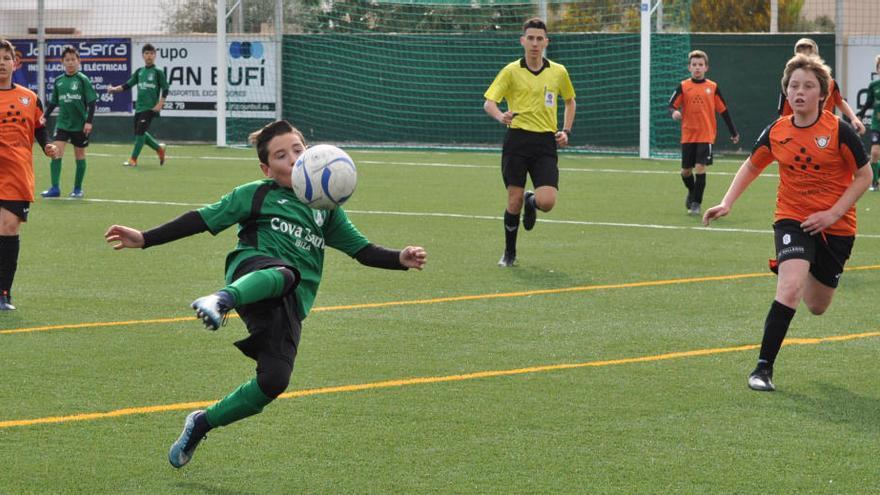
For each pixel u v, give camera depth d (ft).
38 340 49.08
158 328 51.65
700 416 38.29
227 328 51.70
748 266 70.44
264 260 30.96
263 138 32.50
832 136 42.22
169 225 31.09
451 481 31.71
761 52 160.35
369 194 110.83
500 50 172.14
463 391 41.34
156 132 179.73
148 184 117.91
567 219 93.81
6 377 42.73
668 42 164.35
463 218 93.30
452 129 175.73
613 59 167.63
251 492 30.81
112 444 34.86
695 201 97.71
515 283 64.23
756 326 53.06
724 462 33.42
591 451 34.42
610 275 67.10
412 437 35.76
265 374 30.68
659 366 45.34
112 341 48.96
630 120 167.84
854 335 51.06
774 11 183.21
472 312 56.03
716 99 102.73
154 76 137.90
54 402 39.40
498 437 35.81
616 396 40.78
